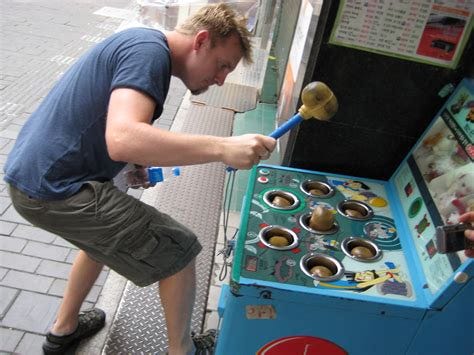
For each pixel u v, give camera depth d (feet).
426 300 4.59
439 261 4.66
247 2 10.92
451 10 5.48
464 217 4.22
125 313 6.91
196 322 6.93
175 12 11.41
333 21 5.66
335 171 6.75
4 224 8.39
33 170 4.66
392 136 6.36
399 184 6.11
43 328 6.63
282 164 7.20
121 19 20.12
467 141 5.11
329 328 4.75
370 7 5.54
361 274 4.85
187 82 5.03
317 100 4.66
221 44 4.72
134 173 5.86
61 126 4.66
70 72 4.91
